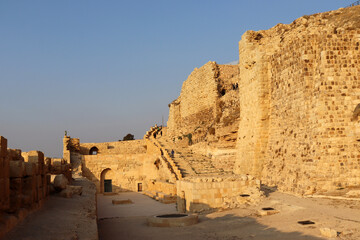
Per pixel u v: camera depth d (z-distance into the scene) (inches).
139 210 1317.7
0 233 398.3
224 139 1897.1
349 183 983.0
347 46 1064.8
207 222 872.3
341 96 1039.0
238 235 698.8
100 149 3075.8
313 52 1109.1
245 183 1073.5
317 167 1002.1
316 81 1072.8
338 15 1232.8
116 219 1061.1
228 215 919.0
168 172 1796.3
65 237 444.8
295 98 1162.0
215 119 2298.2
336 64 1055.0
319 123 1029.8
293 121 1173.7
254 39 1587.1
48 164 1023.6
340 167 995.3
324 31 1071.6
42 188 675.4
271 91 1364.4
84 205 729.0
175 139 2891.2
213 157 2001.7
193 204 1037.2
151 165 2155.5
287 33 1315.2
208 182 1050.7
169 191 1636.3
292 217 777.6
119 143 3105.3
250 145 1462.8
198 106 2758.4
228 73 2596.0
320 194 951.6
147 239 730.2
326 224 680.4
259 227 739.4
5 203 457.7
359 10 1189.1
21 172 526.9
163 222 869.2
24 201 544.4
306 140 1079.0
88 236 468.8
